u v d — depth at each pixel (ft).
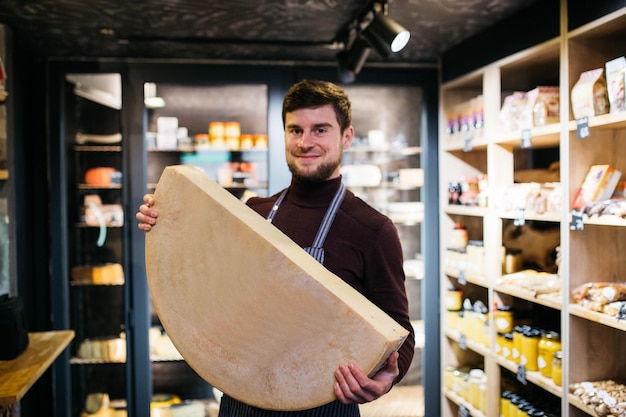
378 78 10.94
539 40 7.75
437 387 11.14
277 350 3.87
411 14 8.34
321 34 9.32
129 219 10.48
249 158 11.89
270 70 10.68
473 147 9.75
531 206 8.14
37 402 10.34
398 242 5.05
